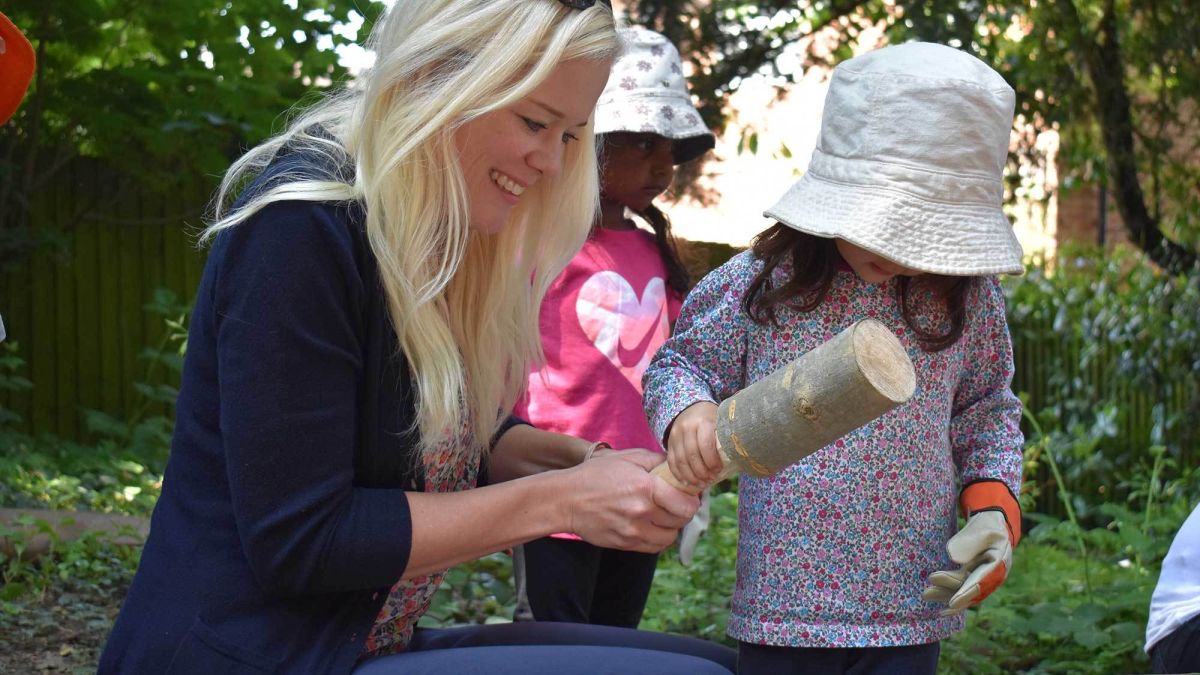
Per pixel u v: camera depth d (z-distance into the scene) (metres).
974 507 2.57
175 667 1.91
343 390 1.93
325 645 1.94
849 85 2.55
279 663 1.91
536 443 2.45
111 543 5.27
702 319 2.73
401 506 1.95
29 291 8.31
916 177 2.44
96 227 8.52
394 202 1.95
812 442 1.89
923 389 2.58
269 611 1.93
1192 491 6.62
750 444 1.93
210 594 1.92
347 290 1.94
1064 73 8.31
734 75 7.50
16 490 6.27
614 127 3.65
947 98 2.45
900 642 2.54
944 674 4.23
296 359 1.88
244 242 1.91
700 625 4.73
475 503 1.99
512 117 2.00
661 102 3.74
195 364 2.00
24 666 3.96
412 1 1.98
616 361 3.60
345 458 1.93
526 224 2.25
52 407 8.41
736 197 12.70
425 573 1.98
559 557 3.42
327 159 2.02
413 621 2.26
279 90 7.84
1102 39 8.71
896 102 2.46
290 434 1.87
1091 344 10.19
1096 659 4.38
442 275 2.07
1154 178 8.99
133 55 7.90
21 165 8.09
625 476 2.05
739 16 7.44
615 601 3.71
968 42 7.50
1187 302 8.95
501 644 2.32
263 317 1.87
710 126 7.45
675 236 4.03
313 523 1.88
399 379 2.02
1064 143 9.12
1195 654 2.87
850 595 2.54
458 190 2.00
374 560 1.91
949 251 2.40
